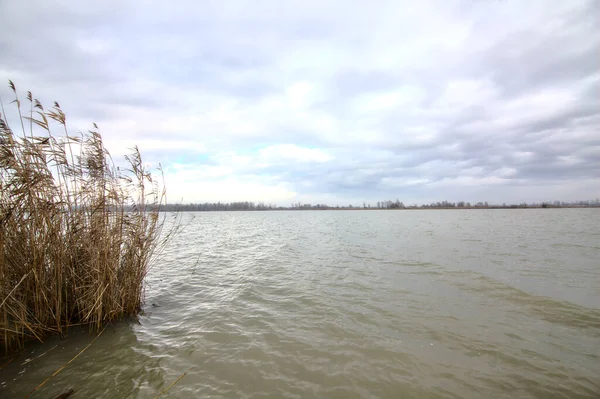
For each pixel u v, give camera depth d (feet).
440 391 13.58
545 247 56.29
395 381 14.30
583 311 23.39
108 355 16.28
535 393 13.48
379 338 18.88
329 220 198.08
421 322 21.43
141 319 21.72
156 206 23.91
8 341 16.29
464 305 24.98
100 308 19.20
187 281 33.65
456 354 16.94
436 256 47.60
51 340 17.84
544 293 27.66
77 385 13.48
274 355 16.65
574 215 213.87
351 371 15.12
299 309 24.21
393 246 60.70
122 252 21.94
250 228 125.08
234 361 15.93
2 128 16.05
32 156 17.26
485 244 61.26
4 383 13.44
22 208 16.63
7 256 16.37
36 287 17.30
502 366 15.74
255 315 22.88
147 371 14.80
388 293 28.43
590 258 44.70
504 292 28.09
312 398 12.97
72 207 19.52
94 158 20.56
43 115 17.60
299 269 40.01
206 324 21.06
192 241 75.51
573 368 15.55
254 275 36.60
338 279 34.12
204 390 13.35
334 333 19.60
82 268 19.81
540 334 19.52
